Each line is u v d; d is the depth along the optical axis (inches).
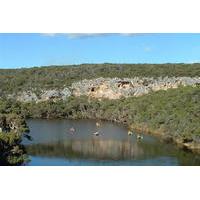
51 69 7869.1
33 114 6279.5
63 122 5753.0
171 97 4980.3
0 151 2797.7
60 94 6924.2
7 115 4067.4
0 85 7234.3
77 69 7824.8
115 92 6683.1
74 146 3816.4
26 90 7160.4
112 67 7662.4
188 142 3769.7
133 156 3331.7
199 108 4099.4
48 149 3646.7
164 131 4266.7
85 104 6437.0
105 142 4023.1
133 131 4717.0
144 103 5329.7
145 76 7012.8
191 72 6845.5
